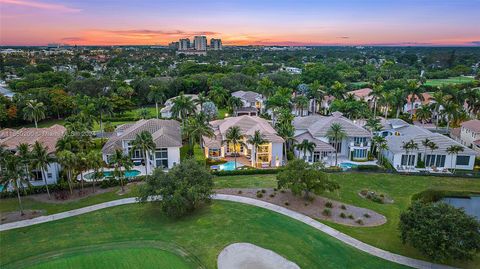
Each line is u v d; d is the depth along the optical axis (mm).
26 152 49812
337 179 59750
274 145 68375
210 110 99375
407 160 66938
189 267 34875
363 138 70812
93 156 53688
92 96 130750
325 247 38156
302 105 104062
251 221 43750
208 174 47594
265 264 35312
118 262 35656
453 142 67188
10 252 37750
